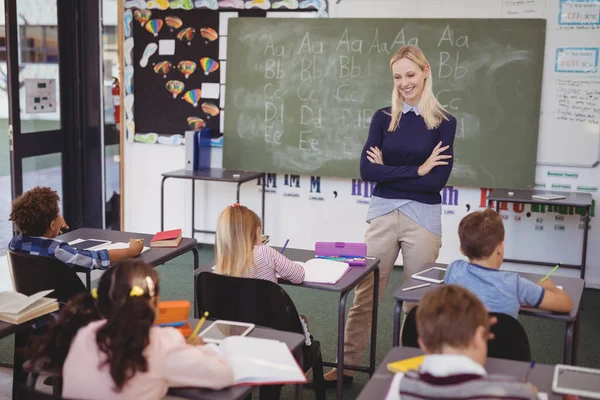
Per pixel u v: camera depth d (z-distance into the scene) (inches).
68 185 238.1
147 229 244.2
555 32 193.3
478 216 97.9
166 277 203.0
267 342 79.4
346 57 210.2
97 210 243.6
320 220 225.3
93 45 233.3
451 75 201.2
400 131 125.1
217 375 68.5
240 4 219.9
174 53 229.3
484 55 197.9
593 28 189.9
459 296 62.9
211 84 227.3
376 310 127.0
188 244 135.5
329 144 215.9
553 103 196.4
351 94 211.2
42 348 75.0
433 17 203.0
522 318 171.8
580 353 149.5
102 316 71.0
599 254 200.2
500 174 201.0
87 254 118.6
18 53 208.1
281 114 219.0
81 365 67.2
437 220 126.6
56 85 228.1
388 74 207.0
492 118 199.5
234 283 103.8
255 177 216.5
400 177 123.2
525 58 195.0
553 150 198.5
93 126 238.1
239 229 107.0
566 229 202.4
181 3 225.5
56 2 224.1
